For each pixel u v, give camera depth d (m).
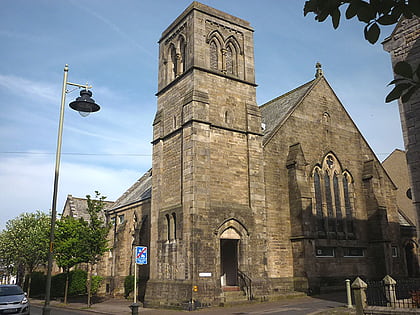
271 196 28.86
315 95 34.19
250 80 30.36
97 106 18.31
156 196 28.98
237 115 28.91
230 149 27.75
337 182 33.31
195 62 27.78
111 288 39.97
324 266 29.42
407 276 34.84
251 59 31.06
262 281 25.89
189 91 27.67
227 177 27.02
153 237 28.30
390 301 16.69
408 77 3.86
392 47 19.58
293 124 31.81
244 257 25.94
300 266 27.88
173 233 26.39
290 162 30.00
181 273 24.45
